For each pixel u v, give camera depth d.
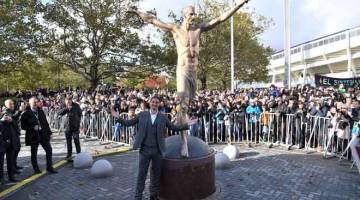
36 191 8.02
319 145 11.71
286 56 21.30
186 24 7.08
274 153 11.62
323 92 16.12
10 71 24.53
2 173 8.61
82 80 45.03
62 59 26.36
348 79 18.88
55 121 19.33
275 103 13.66
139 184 6.82
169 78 31.50
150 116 6.82
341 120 10.58
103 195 7.65
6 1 22.20
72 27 25.39
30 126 9.18
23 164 10.62
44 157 11.48
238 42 32.88
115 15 26.20
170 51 27.42
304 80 42.25
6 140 8.61
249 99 15.47
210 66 33.28
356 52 40.16
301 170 9.38
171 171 6.73
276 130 13.17
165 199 6.83
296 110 12.83
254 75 37.25
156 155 6.75
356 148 8.49
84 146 13.59
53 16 24.70
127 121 6.91
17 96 27.16
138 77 28.53
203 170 6.83
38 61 29.30
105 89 26.72
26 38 23.45
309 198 7.23
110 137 14.73
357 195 7.38
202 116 13.87
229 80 36.59
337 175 8.87
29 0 23.39
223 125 14.02
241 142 13.81
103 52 26.84
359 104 11.44
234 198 7.27
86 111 16.14
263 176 8.84
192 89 7.24
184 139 6.93
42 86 39.84
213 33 31.88
